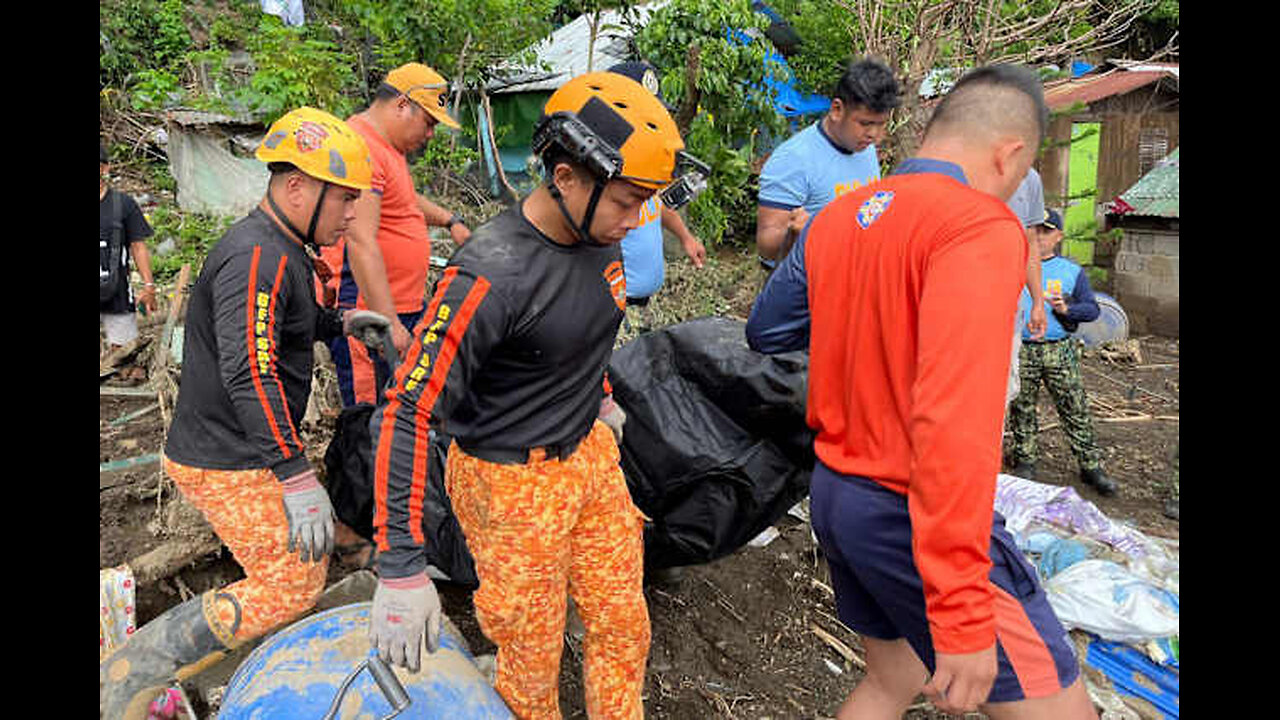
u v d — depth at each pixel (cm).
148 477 368
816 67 1212
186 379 222
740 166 927
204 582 303
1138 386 672
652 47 952
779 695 287
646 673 290
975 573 148
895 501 178
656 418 272
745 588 337
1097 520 360
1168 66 995
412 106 338
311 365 241
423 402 167
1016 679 171
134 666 215
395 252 349
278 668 192
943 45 554
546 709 220
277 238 217
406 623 166
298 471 215
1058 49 550
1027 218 414
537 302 175
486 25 938
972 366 148
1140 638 293
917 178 182
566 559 204
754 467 266
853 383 183
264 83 743
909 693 222
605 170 160
